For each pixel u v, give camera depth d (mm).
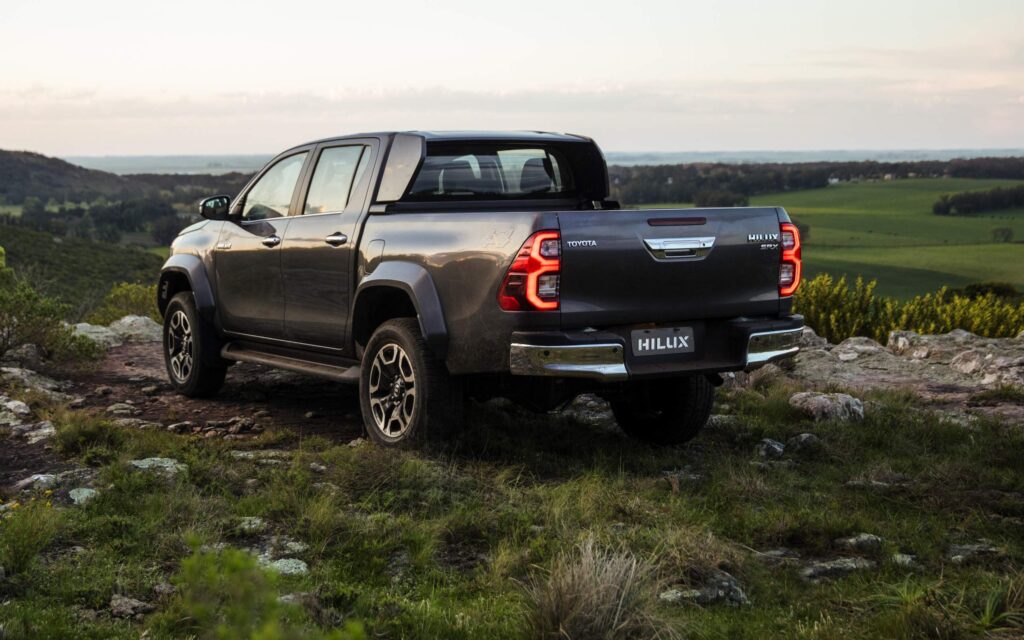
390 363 5789
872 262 155500
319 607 3359
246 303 7164
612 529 4371
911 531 4520
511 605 3494
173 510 4410
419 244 5555
